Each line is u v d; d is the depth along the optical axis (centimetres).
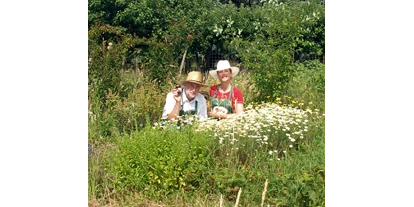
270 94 959
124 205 533
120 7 1459
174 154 564
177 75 1036
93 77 889
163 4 1448
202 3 1494
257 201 522
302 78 1041
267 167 581
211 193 553
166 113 723
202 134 603
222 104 761
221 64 769
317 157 611
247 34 1465
